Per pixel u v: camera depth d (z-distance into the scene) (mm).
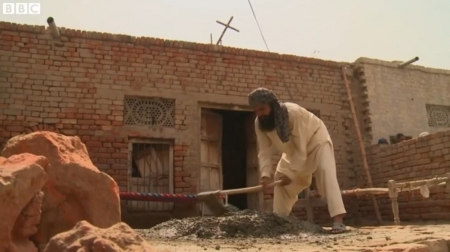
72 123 8984
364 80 11578
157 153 9633
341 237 4242
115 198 2947
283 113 5285
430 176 9070
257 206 10281
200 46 10250
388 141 11375
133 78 9586
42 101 8891
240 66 10578
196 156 9688
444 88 12414
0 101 8625
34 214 2357
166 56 9953
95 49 9453
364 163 10727
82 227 1746
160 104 9781
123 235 1753
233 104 10344
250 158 10789
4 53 8836
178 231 4809
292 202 6133
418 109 11930
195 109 9922
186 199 8586
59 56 9180
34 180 2326
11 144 2938
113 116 9266
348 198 10680
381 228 5344
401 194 9711
